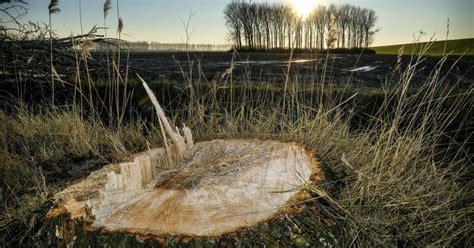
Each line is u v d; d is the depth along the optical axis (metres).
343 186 2.43
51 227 1.70
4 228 2.18
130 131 3.88
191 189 1.90
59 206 1.79
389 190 2.39
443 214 2.35
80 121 3.95
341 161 2.69
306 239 1.63
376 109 3.93
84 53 3.15
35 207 2.32
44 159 3.33
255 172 2.10
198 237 1.51
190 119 3.89
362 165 2.79
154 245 1.50
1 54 5.05
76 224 1.64
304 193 1.84
